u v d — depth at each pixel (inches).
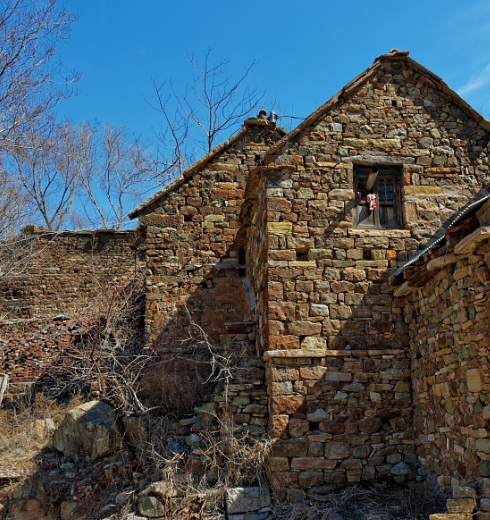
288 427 352.2
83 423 434.9
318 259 381.7
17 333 655.8
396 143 410.9
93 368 449.4
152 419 416.5
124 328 524.7
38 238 788.6
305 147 400.2
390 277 374.0
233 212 570.3
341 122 408.8
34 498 398.0
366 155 405.7
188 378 461.7
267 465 351.3
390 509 314.2
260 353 413.1
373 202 402.9
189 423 398.6
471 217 291.9
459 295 305.6
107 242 803.4
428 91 425.4
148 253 552.7
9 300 770.2
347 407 360.5
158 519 338.6
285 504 336.5
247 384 373.4
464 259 301.7
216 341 530.9
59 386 536.4
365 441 357.1
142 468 387.5
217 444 361.1
